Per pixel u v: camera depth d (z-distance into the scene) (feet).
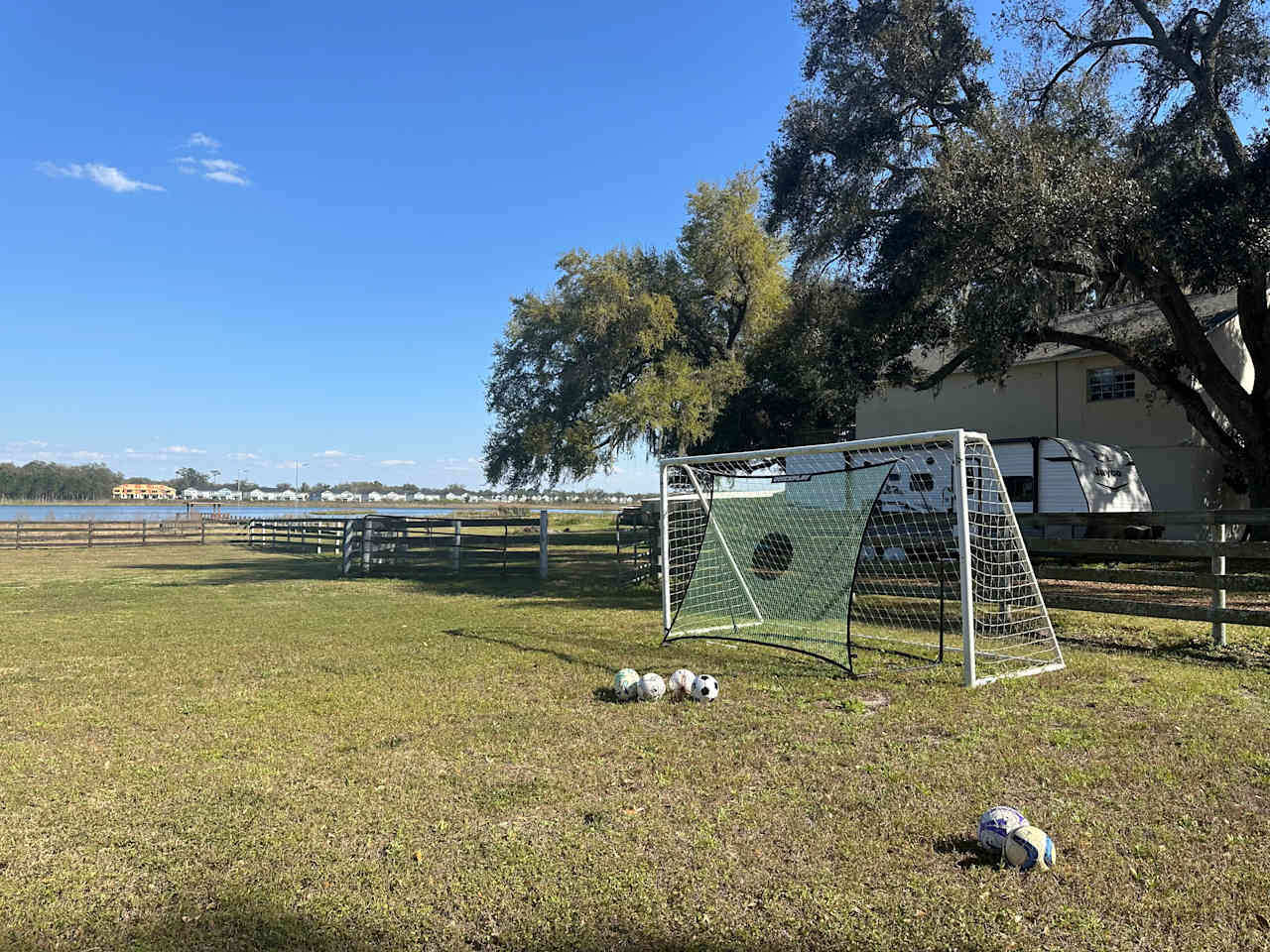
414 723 17.95
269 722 18.19
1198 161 44.42
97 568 70.13
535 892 10.11
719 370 97.35
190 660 25.90
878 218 52.85
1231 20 48.70
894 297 51.03
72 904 9.95
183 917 9.63
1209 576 24.27
